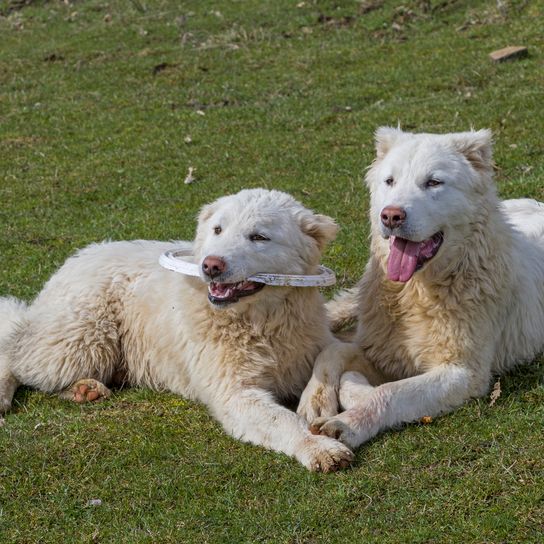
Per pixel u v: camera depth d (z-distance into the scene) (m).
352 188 19.08
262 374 10.48
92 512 8.71
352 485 8.68
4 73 32.19
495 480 8.52
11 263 16.42
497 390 10.21
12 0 42.31
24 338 11.72
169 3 38.31
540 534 7.73
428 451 9.19
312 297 10.87
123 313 11.78
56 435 10.12
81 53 33.59
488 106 23.00
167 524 8.38
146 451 9.64
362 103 25.20
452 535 7.84
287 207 10.82
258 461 9.29
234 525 8.28
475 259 10.46
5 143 25.05
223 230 10.41
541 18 29.56
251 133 23.84
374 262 11.17
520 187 17.55
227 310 10.34
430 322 10.55
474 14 31.17
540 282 11.75
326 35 32.16
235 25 34.34
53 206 20.19
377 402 9.66
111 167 22.47
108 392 11.28
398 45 29.83
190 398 11.18
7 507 8.87
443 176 10.24
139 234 17.55
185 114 26.00
